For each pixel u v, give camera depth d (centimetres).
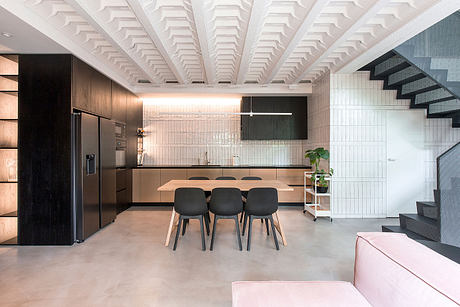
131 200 564
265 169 572
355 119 469
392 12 267
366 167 470
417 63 325
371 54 358
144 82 534
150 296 216
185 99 626
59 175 332
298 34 298
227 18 285
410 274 112
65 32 298
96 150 381
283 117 589
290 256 300
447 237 267
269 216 325
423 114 470
